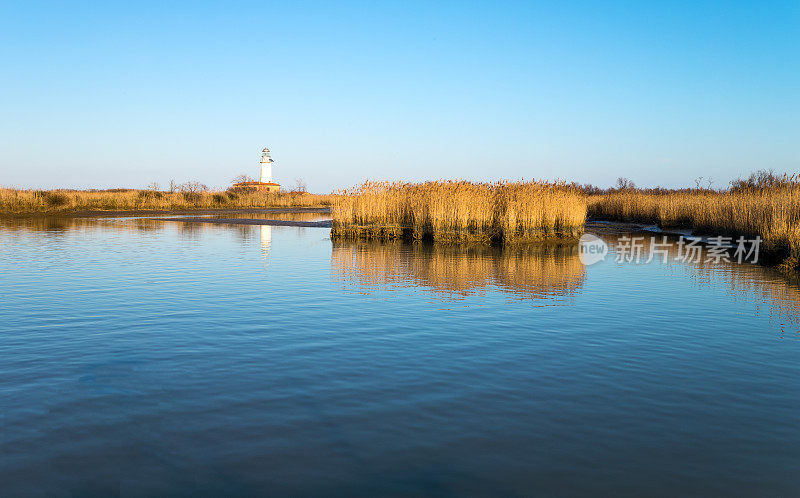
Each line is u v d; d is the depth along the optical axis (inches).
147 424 266.5
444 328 454.9
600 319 491.5
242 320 474.6
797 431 266.1
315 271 768.3
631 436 259.9
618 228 1720.0
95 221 1886.1
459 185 1288.1
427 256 965.8
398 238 1273.4
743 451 246.2
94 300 552.1
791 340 425.7
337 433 259.6
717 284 682.8
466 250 1076.5
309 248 1079.0
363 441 252.1
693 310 531.2
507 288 647.1
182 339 412.8
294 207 3634.4
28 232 1378.0
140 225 1704.0
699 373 347.9
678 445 251.1
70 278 684.1
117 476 221.0
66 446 244.2
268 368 349.1
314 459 235.8
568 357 378.9
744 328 462.0
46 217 2080.5
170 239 1232.8
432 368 352.8
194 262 849.5
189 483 216.7
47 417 272.7
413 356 377.7
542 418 278.7
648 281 706.2
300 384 322.0
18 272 728.3
